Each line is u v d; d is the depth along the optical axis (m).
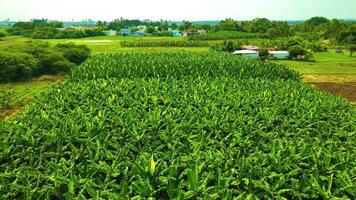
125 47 85.62
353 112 17.31
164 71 32.28
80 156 10.91
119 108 16.19
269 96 19.58
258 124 14.48
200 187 8.53
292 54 68.50
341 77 48.12
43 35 121.44
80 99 18.94
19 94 34.69
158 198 8.95
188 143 12.33
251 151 11.70
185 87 22.00
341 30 106.31
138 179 9.03
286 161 10.05
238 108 16.72
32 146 11.75
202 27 167.25
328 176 9.23
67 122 13.67
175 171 9.38
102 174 10.16
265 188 8.74
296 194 8.72
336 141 12.84
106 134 12.75
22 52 51.84
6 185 8.91
